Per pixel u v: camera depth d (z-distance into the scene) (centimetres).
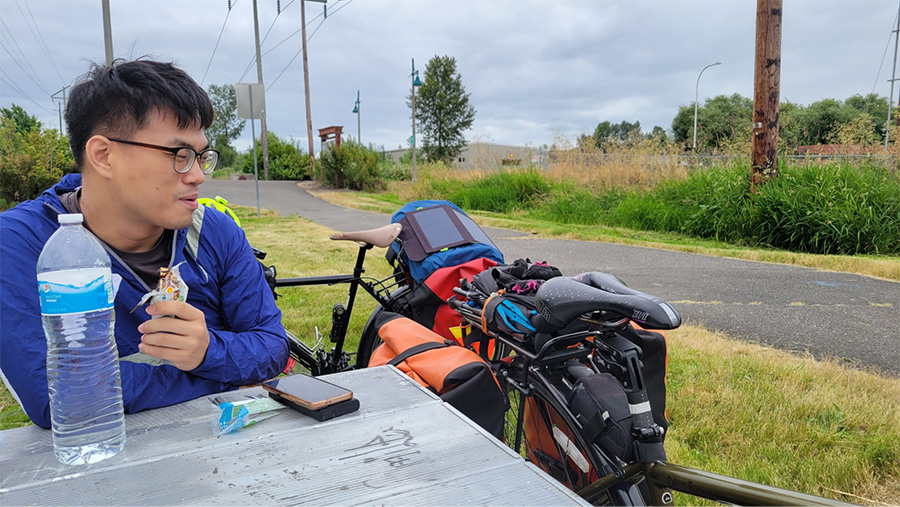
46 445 116
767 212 905
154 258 159
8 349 125
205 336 136
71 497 94
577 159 1540
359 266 302
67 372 118
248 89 1330
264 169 3494
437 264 273
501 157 1878
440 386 186
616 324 162
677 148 1284
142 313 152
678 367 351
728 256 787
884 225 836
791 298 544
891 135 1037
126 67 131
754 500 116
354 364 315
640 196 1181
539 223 1188
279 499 94
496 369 216
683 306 517
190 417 128
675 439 267
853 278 637
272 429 121
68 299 109
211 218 171
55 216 143
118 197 136
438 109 5116
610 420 160
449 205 309
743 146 1116
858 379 329
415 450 111
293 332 428
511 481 100
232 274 173
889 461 243
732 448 257
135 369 134
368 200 2005
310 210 1595
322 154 2753
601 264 722
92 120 130
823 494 222
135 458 108
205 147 138
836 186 884
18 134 1482
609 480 157
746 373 339
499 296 206
